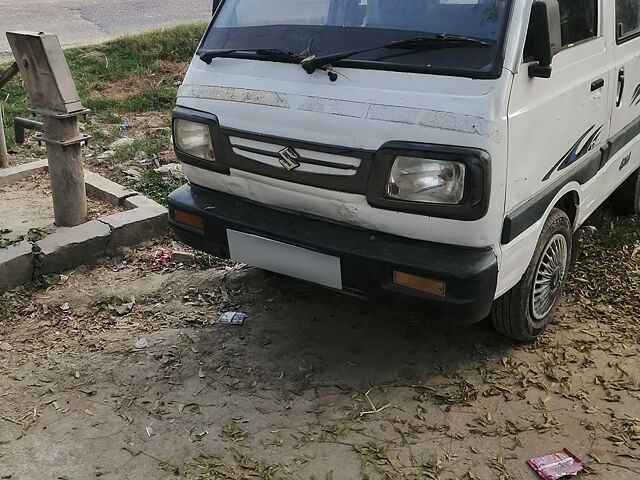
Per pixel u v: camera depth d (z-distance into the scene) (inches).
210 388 132.8
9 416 125.3
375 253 116.4
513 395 130.5
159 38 404.5
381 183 113.6
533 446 117.7
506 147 110.5
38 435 120.7
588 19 140.8
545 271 140.1
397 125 111.0
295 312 157.6
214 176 137.2
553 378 134.9
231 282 170.1
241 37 137.2
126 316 157.9
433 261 112.7
